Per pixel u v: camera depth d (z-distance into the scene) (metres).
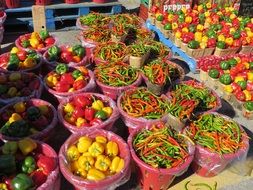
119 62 1.75
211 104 1.59
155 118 1.45
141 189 1.35
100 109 1.48
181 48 2.21
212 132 1.36
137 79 1.69
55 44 2.03
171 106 1.37
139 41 2.02
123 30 2.03
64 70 1.69
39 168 1.20
